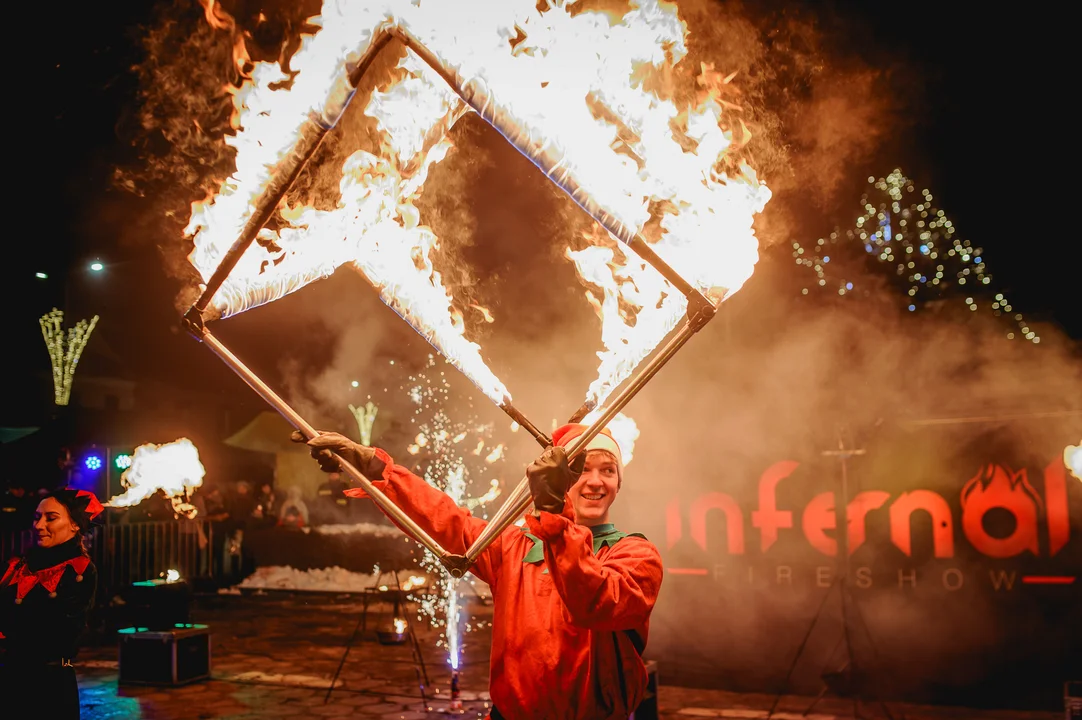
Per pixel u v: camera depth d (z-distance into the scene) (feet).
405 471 7.91
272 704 21.99
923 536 20.08
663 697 20.97
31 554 13.64
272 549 44.47
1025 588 19.33
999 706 19.40
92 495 14.25
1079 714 15.62
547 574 7.66
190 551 39.88
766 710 19.79
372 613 36.52
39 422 45.93
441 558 6.65
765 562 21.17
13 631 13.23
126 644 24.14
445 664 26.58
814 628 20.72
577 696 7.32
